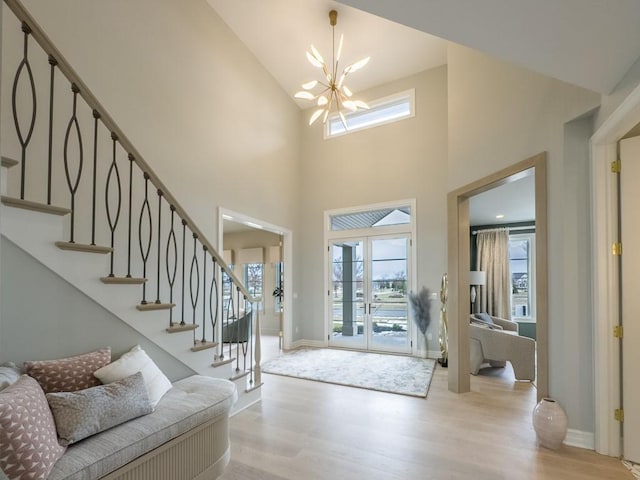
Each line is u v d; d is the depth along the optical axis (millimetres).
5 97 2574
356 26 5012
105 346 2377
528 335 7105
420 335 5746
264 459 2482
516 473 2301
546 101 2938
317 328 6672
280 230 6273
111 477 1693
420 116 5953
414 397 3762
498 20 1607
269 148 6008
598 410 2547
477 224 7527
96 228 3174
